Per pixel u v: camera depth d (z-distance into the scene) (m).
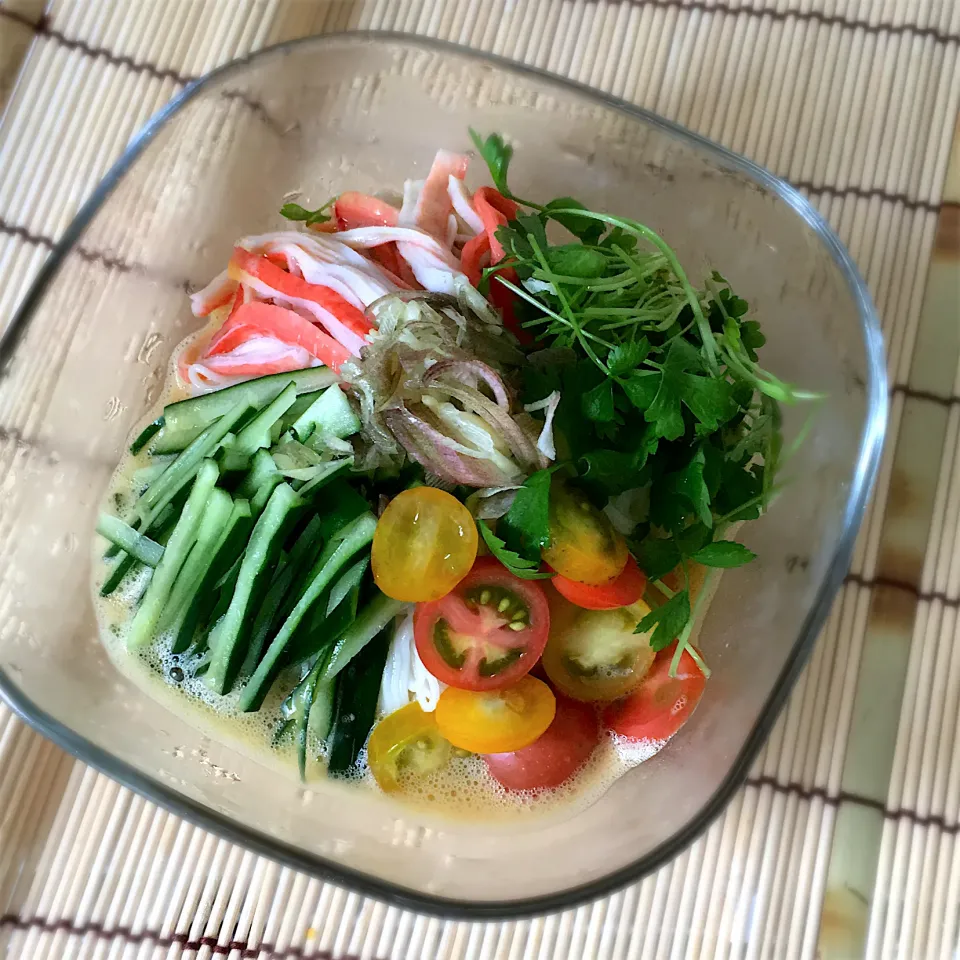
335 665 0.24
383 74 0.26
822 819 0.25
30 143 0.28
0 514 0.24
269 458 0.24
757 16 0.28
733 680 0.24
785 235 0.25
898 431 0.27
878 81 0.28
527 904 0.22
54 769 0.25
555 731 0.24
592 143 0.26
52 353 0.25
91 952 0.25
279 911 0.25
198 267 0.27
